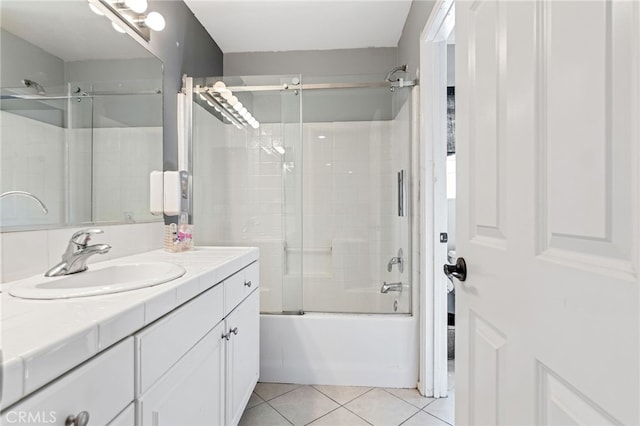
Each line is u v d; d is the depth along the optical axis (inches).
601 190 16.9
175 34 79.4
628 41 15.6
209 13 89.6
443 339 72.7
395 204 98.9
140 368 29.2
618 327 15.7
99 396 24.3
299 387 76.1
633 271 15.1
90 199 50.6
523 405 23.5
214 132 95.9
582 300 18.0
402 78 86.9
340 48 111.9
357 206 109.7
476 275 31.4
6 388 17.6
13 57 39.1
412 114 82.4
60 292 30.9
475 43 32.1
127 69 59.9
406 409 67.9
